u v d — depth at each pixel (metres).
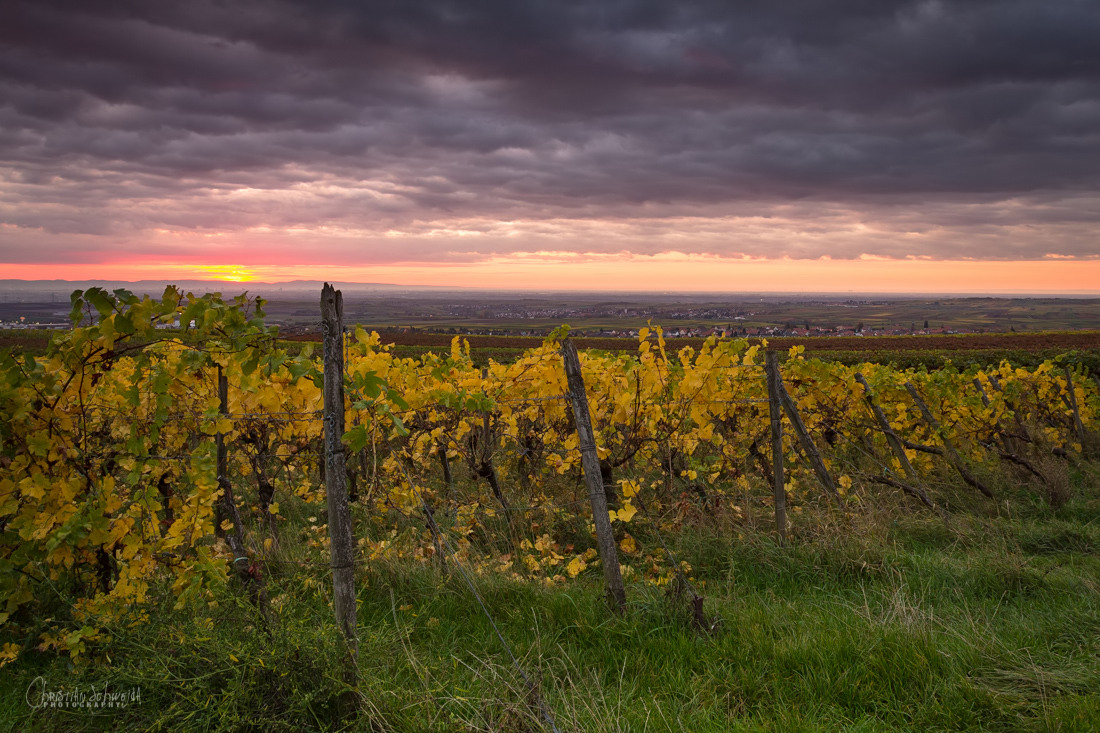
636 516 5.88
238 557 3.41
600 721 2.78
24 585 3.44
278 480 6.22
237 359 3.51
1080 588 4.45
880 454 8.05
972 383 8.84
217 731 2.55
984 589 4.54
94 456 3.76
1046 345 47.97
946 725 2.89
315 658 2.81
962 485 7.36
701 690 3.12
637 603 3.99
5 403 3.29
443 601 4.20
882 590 4.35
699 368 5.60
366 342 4.36
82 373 3.40
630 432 5.75
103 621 3.16
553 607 4.01
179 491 4.84
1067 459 8.60
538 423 6.47
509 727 2.70
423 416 5.56
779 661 3.34
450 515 5.49
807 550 5.03
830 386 7.77
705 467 6.52
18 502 3.39
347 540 2.91
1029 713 2.96
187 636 2.96
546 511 5.67
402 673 3.25
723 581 4.77
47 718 2.77
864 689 3.11
